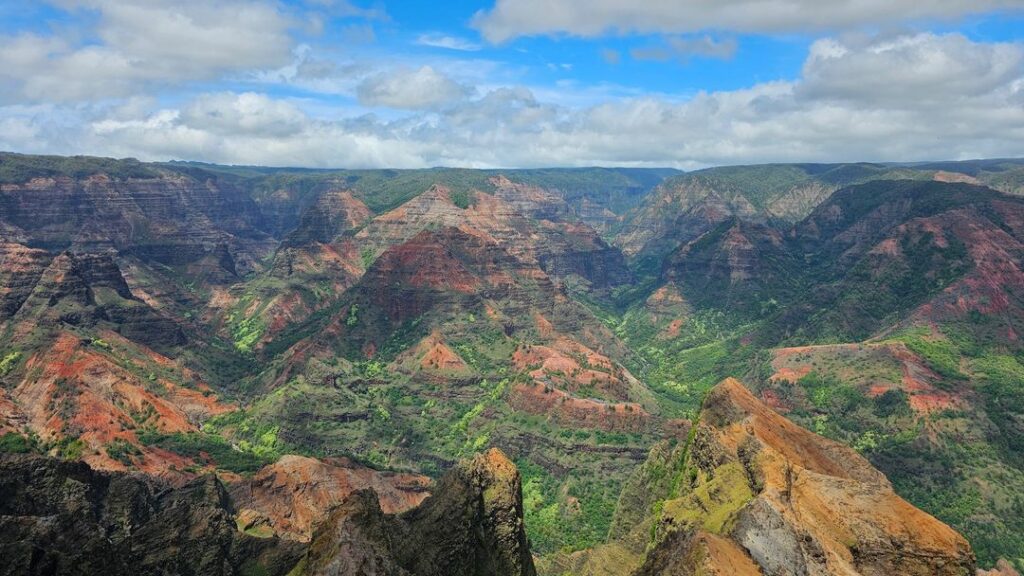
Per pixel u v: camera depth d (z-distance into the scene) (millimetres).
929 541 79875
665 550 82875
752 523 75562
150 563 101250
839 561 75688
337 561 65062
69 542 91750
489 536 94875
